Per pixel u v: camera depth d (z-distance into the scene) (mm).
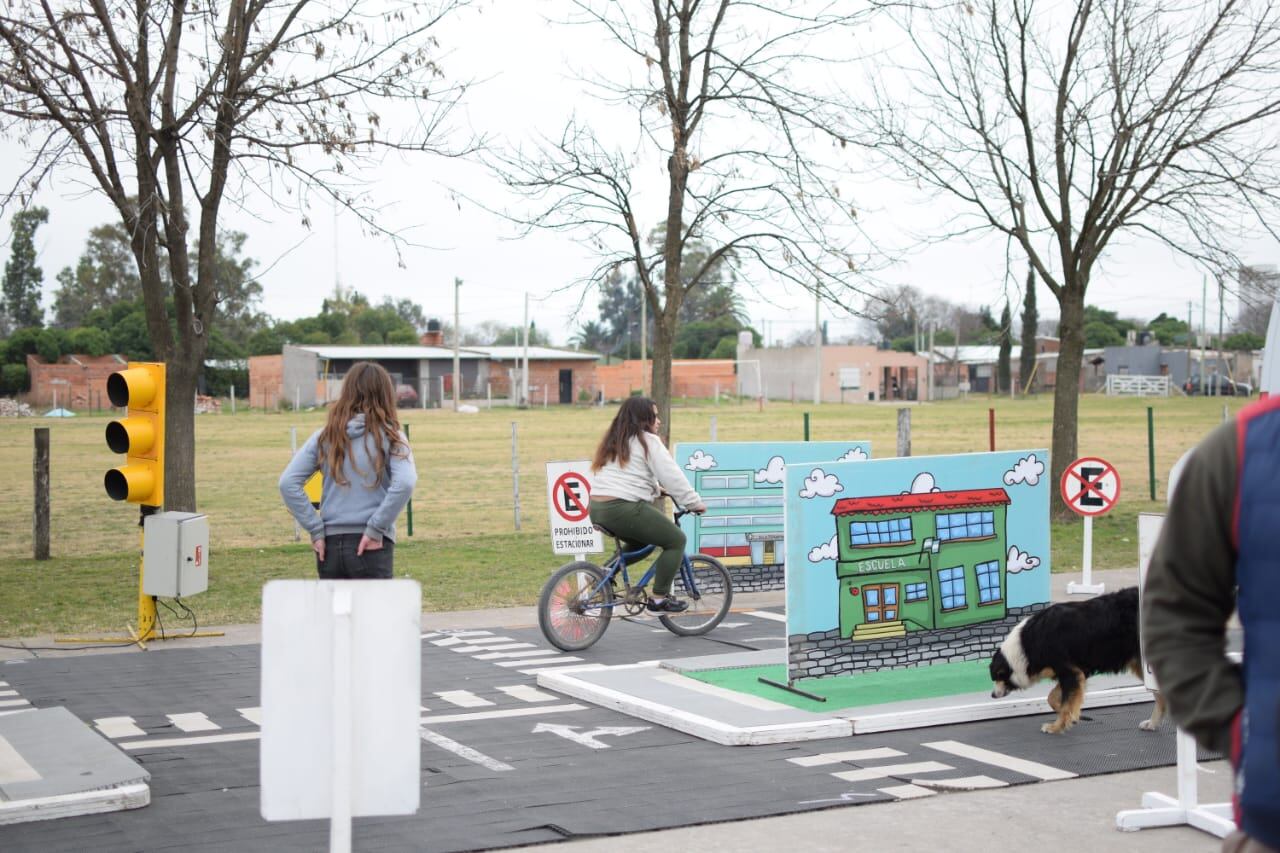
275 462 35656
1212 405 71875
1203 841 5539
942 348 114812
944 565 8719
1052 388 112625
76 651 10320
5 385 84625
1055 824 5789
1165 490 25672
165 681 9109
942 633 8711
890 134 18656
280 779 3688
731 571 12508
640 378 97125
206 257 13383
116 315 94000
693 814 5914
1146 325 144625
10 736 6863
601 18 14438
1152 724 7602
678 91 14500
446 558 16391
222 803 6082
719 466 12484
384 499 6980
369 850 5375
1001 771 6707
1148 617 2744
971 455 8820
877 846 5461
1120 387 100062
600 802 6125
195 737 7465
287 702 3695
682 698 8195
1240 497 2594
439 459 35844
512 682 9133
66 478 30859
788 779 6543
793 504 8156
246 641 10750
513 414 70875
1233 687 2598
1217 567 2650
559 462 12312
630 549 10562
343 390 7047
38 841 5473
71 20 12648
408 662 3721
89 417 69812
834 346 97688
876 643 8430
